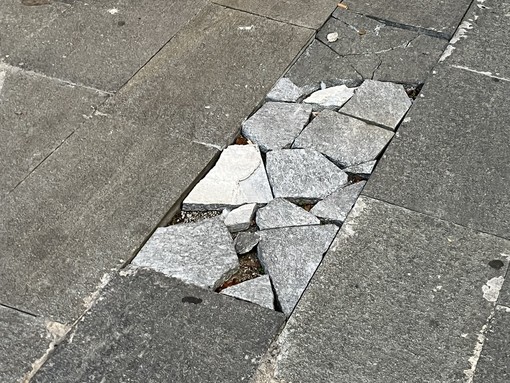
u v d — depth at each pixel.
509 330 1.11
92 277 1.18
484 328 1.11
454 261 1.21
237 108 1.52
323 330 1.11
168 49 1.66
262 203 1.33
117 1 1.80
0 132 1.44
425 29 1.74
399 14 1.79
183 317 1.12
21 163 1.37
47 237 1.24
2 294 1.15
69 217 1.27
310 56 1.67
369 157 1.42
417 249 1.23
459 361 1.07
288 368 1.06
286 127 1.48
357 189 1.36
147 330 1.10
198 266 1.20
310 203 1.36
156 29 1.72
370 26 1.76
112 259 1.21
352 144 1.44
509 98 1.54
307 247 1.25
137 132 1.45
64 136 1.43
